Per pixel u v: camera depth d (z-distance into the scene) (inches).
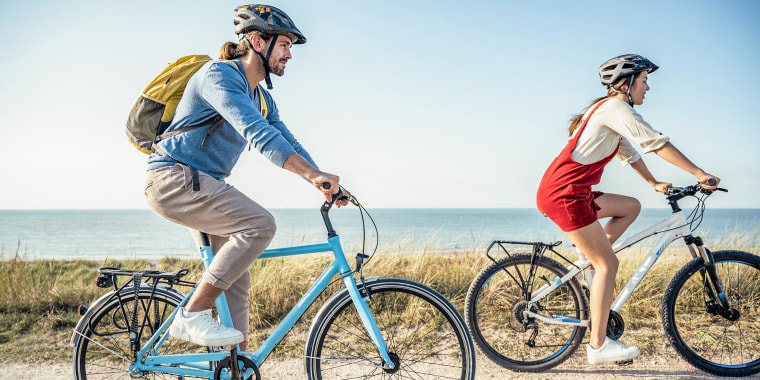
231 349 87.4
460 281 195.8
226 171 90.2
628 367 122.8
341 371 108.0
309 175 78.1
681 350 118.1
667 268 183.9
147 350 94.5
